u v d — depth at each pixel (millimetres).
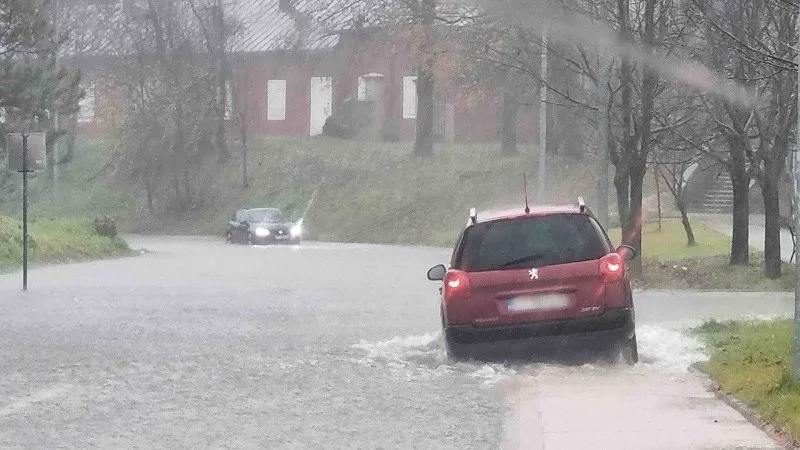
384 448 10164
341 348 17312
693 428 10664
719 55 25359
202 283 31453
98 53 74875
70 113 43188
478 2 38656
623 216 29969
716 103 28609
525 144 72375
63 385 13797
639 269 29875
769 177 28531
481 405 12336
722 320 19844
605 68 29078
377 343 17953
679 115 32188
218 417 11695
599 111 29516
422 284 31000
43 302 25344
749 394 11867
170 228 73250
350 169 71125
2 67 39438
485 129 73875
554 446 10039
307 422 11414
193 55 74000
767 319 19500
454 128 74938
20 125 40188
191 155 76500
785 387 11562
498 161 67312
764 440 10062
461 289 14914
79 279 32938
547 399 12414
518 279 14805
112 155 80375
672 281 29375
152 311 23297
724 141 31453
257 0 82312
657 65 28703
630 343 14922
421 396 12961
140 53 73875
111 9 75938
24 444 10398
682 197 42969
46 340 18328
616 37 28812
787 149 28359
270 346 17594
